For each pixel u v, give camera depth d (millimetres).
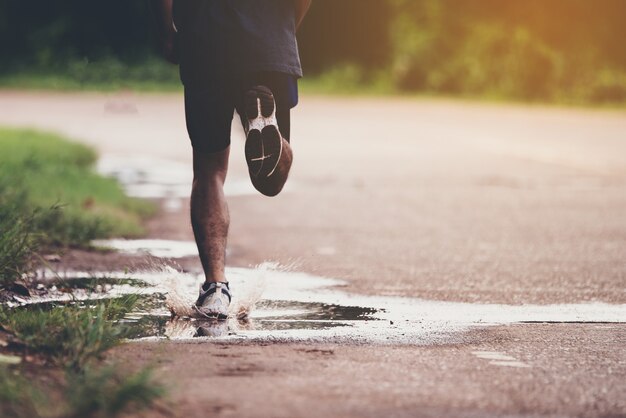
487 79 95125
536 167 35969
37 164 26094
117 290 13281
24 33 101562
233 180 31031
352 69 101062
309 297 13516
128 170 33344
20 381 8016
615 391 8688
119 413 7480
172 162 36562
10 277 12625
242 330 11062
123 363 9039
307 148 43656
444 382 8844
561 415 7938
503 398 8375
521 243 19344
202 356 9531
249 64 11102
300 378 8789
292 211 24062
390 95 97688
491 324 11805
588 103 89438
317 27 102438
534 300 13633
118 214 20953
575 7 91375
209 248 11875
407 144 46125
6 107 68750
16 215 14695
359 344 10406
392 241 19406
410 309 12773
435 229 21203
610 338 11023
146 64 100188
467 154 41250
